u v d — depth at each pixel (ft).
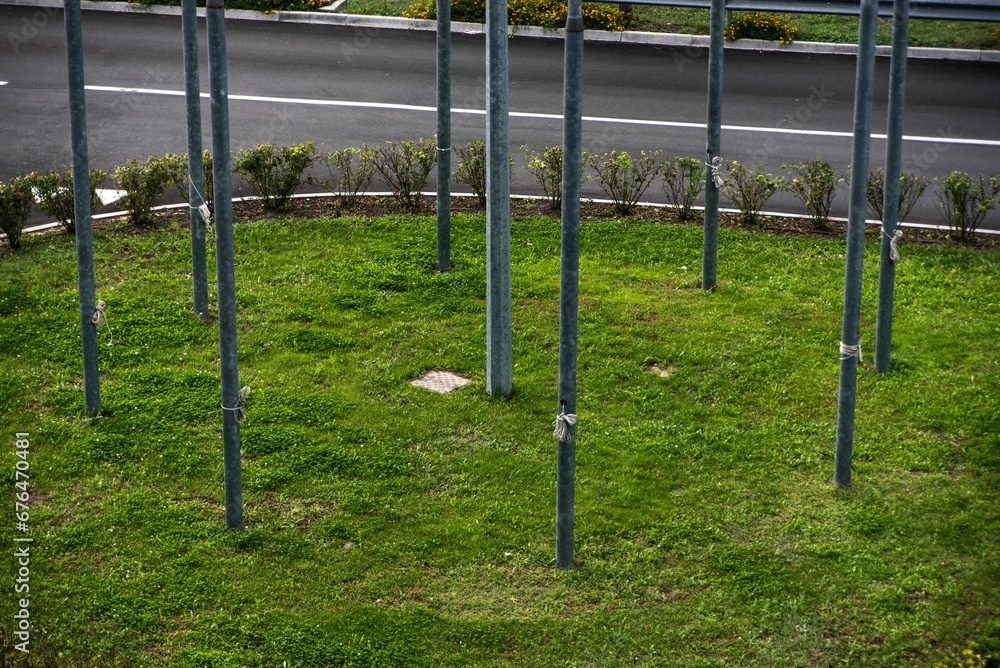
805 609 26.55
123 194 49.01
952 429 33.45
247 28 69.97
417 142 55.01
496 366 34.60
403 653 24.97
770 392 35.42
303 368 36.19
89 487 30.22
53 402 33.78
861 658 25.18
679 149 55.42
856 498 30.53
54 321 38.19
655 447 32.50
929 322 39.50
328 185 50.98
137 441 32.14
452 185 51.52
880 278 35.68
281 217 47.34
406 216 47.47
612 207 49.24
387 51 67.15
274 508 29.73
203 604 26.25
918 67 65.87
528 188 51.24
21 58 64.23
